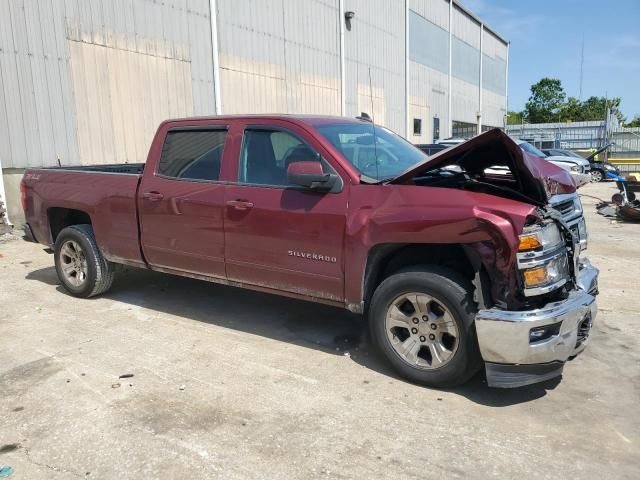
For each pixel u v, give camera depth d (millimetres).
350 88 21438
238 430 3471
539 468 3084
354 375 4246
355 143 4734
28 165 10211
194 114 13688
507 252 3541
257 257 4680
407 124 27312
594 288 4266
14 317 5590
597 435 3414
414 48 27766
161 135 5406
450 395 3924
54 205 6188
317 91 19078
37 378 4199
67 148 10820
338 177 4277
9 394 3945
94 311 5770
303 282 4473
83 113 11086
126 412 3689
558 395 3928
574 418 3617
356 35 21625
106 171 6520
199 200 4969
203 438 3383
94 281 6008
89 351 4715
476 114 39781
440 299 3818
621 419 3604
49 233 6438
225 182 4867
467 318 3732
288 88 17391
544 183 3863
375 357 4582
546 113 69188
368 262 4164
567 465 3109
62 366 4414
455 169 4691
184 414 3664
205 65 13930
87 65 11109
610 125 36344
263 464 3123
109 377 4215
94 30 11195
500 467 3094
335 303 4383
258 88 15992
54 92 10547
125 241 5621
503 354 3574
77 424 3543
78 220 6574
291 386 4062
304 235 4371
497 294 3658
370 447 3289
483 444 3318
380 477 3008
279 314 5656
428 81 29969
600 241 9641
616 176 24859
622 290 6469
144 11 12242
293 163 4262
